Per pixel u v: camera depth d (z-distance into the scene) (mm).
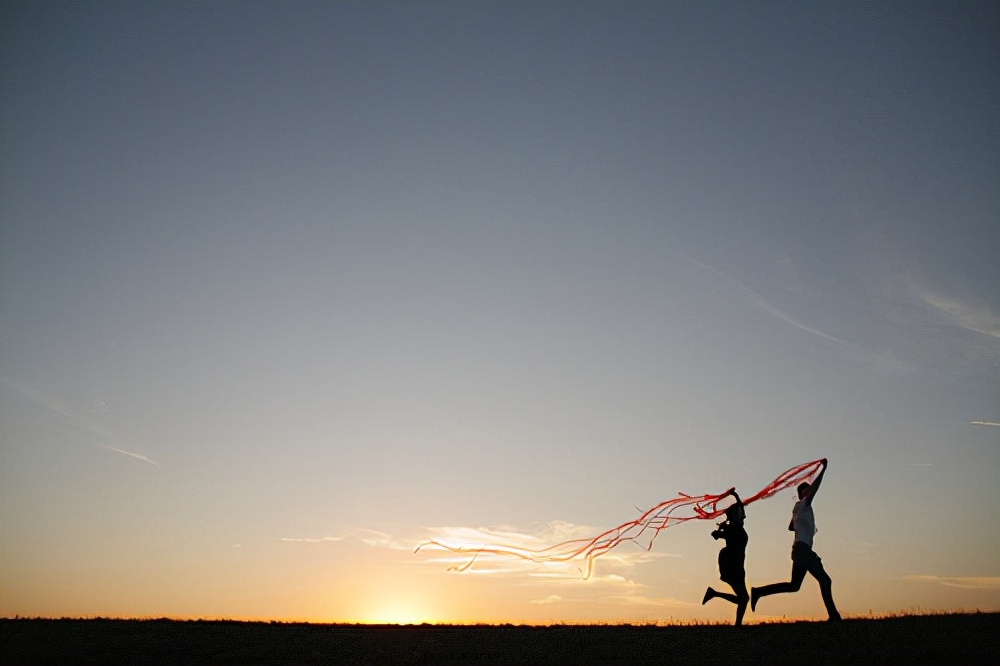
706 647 17812
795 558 19125
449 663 17344
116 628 24984
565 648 19000
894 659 15398
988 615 19484
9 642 21172
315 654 18688
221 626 26234
